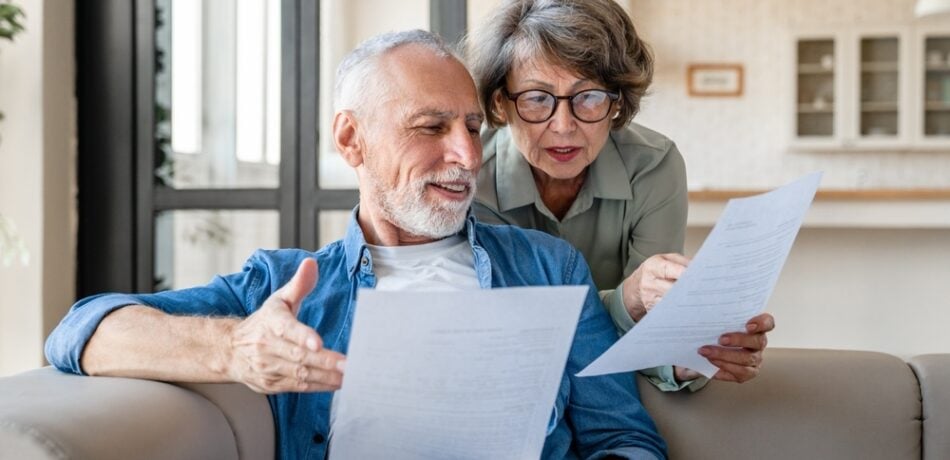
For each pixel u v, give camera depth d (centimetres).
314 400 124
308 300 130
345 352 127
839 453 136
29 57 282
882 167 629
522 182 157
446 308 85
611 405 132
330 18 286
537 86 141
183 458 93
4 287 285
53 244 288
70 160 296
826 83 623
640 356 113
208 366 99
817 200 355
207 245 295
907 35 606
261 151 290
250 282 131
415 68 126
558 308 90
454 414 94
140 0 292
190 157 294
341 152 134
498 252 140
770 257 108
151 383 101
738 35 634
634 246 162
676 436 138
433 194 126
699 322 110
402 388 90
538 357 93
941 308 360
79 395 92
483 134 167
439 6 280
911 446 136
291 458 123
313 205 289
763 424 137
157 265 297
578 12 140
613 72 141
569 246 142
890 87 615
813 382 138
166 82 294
